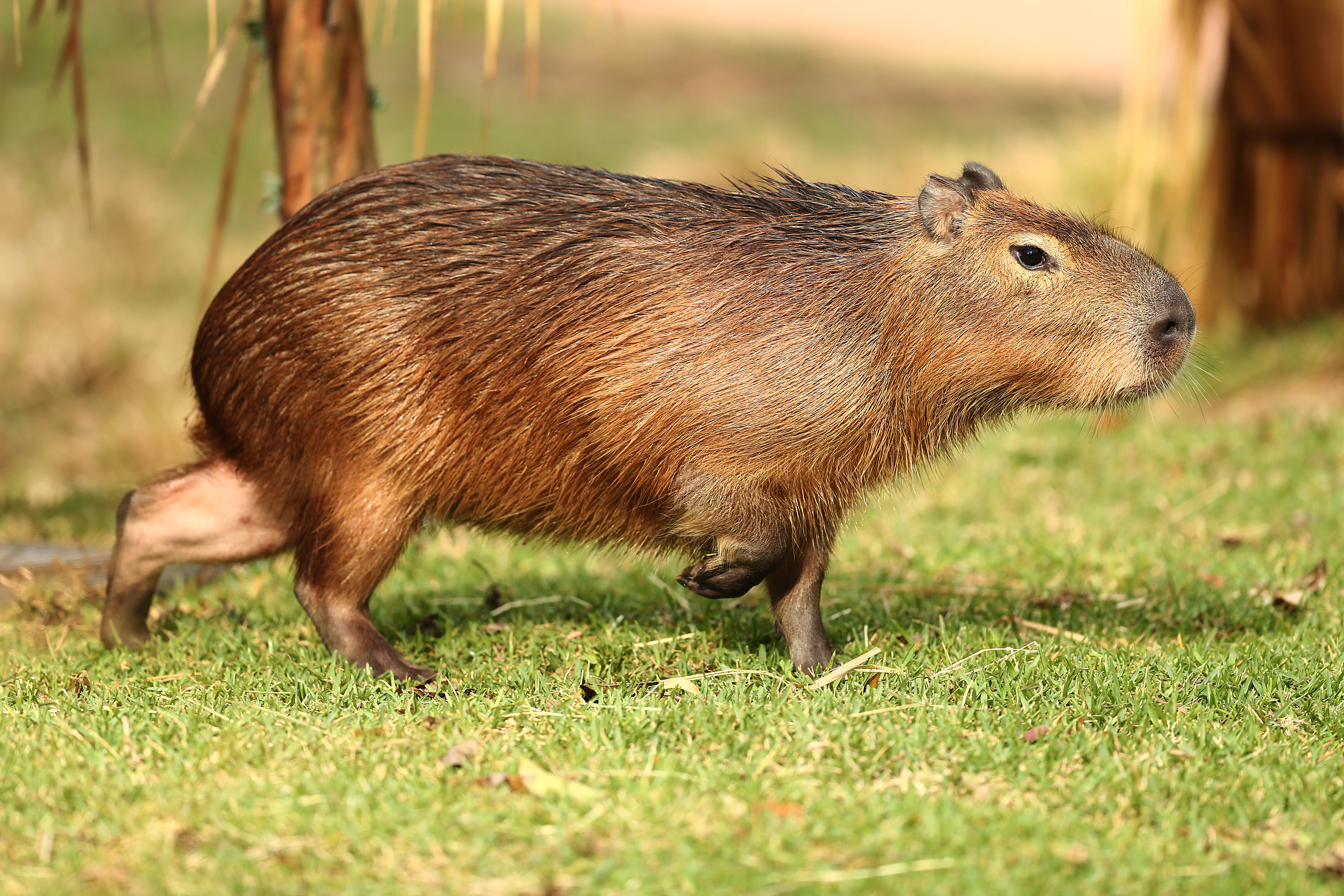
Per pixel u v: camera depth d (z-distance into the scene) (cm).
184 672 741
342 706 676
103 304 2200
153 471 1827
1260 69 1697
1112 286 706
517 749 610
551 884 488
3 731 632
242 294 743
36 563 990
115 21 3612
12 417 1984
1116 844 528
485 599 910
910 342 716
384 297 718
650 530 762
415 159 836
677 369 704
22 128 3023
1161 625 848
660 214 730
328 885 493
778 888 489
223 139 3128
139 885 489
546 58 4003
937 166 2394
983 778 585
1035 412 768
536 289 715
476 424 725
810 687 697
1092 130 2344
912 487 779
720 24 4725
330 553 742
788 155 2591
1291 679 714
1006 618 850
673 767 584
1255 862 516
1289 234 1809
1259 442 1388
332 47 964
